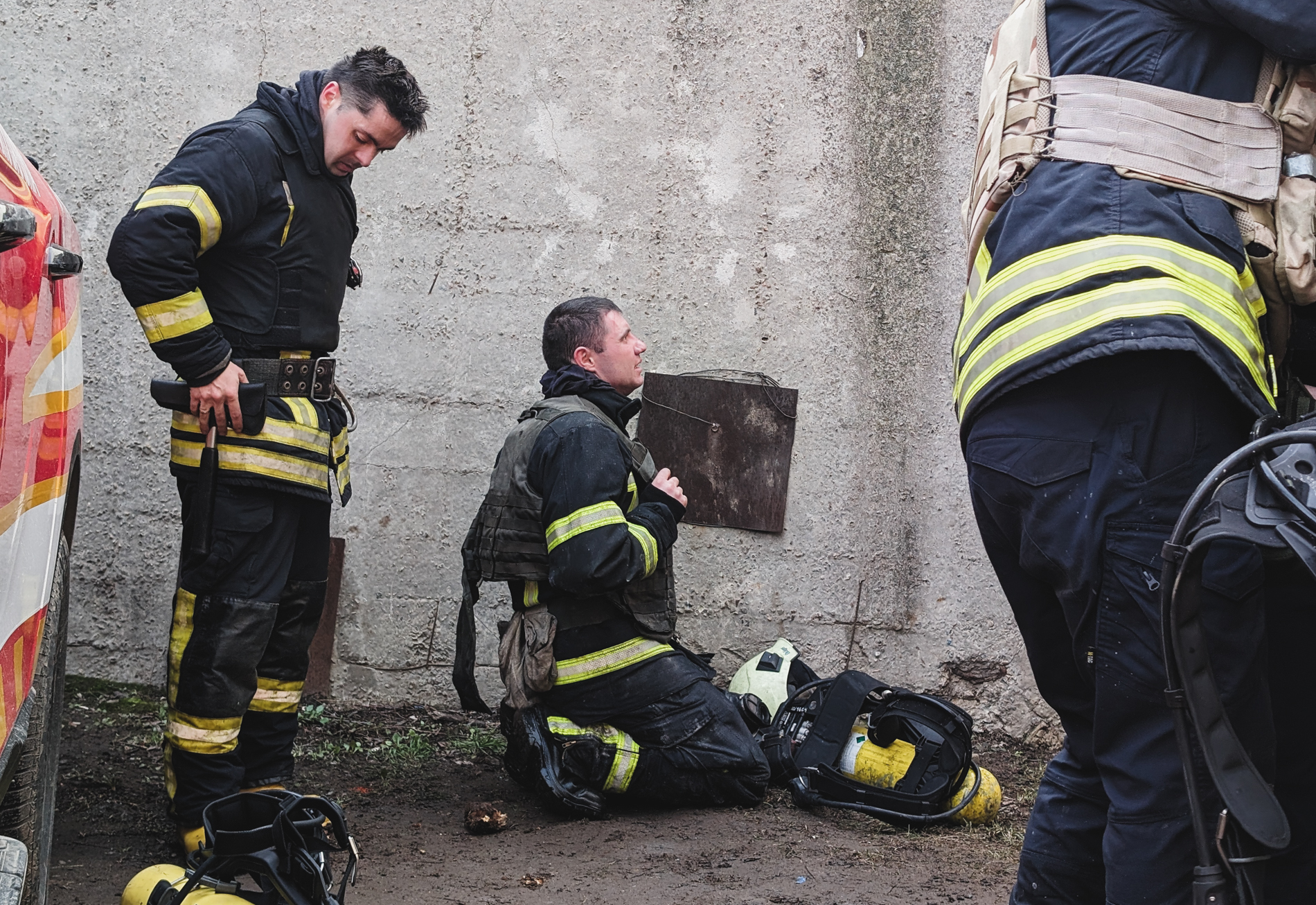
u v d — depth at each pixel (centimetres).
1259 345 148
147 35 397
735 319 418
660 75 414
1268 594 156
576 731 326
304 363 285
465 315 409
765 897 264
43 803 216
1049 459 150
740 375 417
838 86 418
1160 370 144
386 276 406
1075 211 152
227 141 271
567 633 330
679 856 291
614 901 259
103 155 397
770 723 366
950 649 420
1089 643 152
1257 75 154
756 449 417
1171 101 153
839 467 420
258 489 273
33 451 189
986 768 392
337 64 289
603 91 412
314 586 300
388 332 406
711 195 416
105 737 362
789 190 418
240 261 279
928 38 420
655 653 335
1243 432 148
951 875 282
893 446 420
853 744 336
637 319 415
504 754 372
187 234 260
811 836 311
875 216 420
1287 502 128
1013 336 152
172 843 284
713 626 417
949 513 421
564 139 411
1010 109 165
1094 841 170
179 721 271
